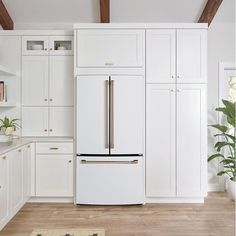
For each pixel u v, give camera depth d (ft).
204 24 12.50
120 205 12.52
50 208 12.16
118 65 12.55
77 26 12.49
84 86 12.34
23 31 13.39
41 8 13.87
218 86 14.92
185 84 12.61
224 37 14.89
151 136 12.63
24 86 13.53
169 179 12.68
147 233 9.66
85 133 12.37
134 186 12.44
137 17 14.33
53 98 13.57
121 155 12.42
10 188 10.41
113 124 12.34
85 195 12.44
